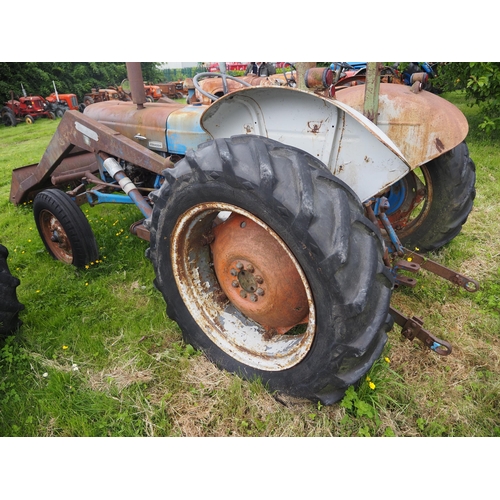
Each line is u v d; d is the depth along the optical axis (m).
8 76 19.41
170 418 1.98
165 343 2.46
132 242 3.68
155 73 30.27
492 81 6.04
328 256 1.50
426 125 2.21
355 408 1.94
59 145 3.59
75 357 2.40
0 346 2.52
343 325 1.56
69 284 3.12
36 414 2.04
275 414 1.94
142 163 2.95
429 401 1.97
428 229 2.96
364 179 1.89
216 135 2.24
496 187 4.41
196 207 1.90
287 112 1.95
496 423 1.88
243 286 2.02
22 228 4.32
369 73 2.03
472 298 2.67
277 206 1.56
